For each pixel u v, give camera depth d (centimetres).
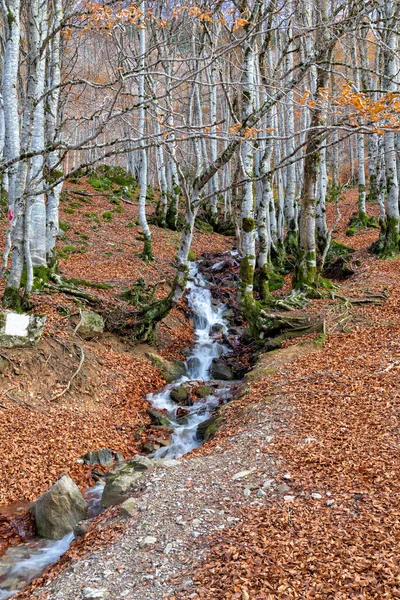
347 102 515
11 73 903
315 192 1358
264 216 1470
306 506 492
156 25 1283
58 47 1175
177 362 1288
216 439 764
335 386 808
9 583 522
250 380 977
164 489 587
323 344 1045
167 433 945
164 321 1462
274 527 465
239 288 1264
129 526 525
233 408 872
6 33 899
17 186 915
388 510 456
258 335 1238
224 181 2711
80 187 2731
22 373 931
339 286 1437
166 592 403
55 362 995
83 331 1130
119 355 1191
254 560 418
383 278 1419
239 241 1806
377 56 1842
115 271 1625
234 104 1198
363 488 504
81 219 2219
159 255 1936
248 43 886
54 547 596
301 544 429
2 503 676
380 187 1788
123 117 789
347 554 402
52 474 754
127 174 3244
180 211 2789
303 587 372
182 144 1817
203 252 2161
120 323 1252
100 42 1892
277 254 1920
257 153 1614
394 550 396
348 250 1866
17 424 830
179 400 1092
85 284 1355
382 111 500
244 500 530
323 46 1042
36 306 1111
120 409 1007
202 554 448
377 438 606
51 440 830
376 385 771
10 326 956
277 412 769
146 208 2708
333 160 3212
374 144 2125
